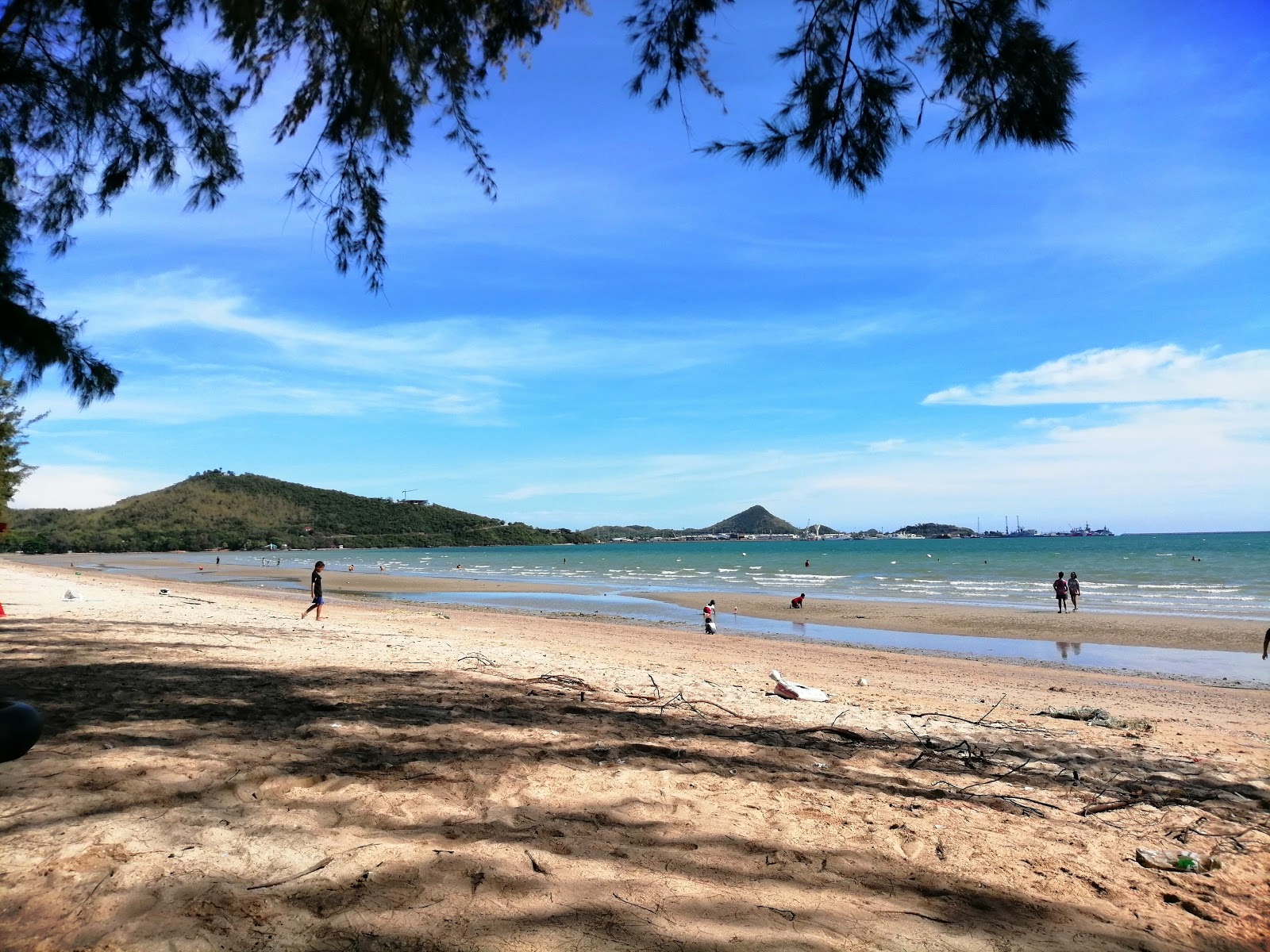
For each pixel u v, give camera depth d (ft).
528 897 8.79
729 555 351.46
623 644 50.65
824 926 8.64
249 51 17.17
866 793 14.34
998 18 13.29
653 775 14.53
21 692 18.98
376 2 16.25
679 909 8.78
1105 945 8.69
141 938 7.34
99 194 18.48
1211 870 11.48
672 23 15.02
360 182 17.94
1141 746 21.17
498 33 16.88
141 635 34.27
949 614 79.10
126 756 13.48
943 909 9.37
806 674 37.86
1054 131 13.76
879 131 14.99
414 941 7.61
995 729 22.54
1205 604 87.30
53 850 9.25
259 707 18.71
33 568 172.04
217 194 19.15
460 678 25.73
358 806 11.65
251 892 8.46
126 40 16.88
